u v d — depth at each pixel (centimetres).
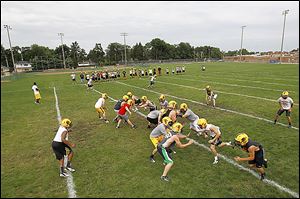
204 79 2767
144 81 2862
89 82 2403
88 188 575
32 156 777
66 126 650
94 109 1445
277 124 995
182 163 683
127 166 679
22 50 11488
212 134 694
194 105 1430
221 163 675
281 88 1912
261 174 578
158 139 716
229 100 1511
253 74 3189
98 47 12812
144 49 12888
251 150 559
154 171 645
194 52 13712
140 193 545
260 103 1387
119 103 1041
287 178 583
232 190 545
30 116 1330
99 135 957
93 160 727
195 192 541
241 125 999
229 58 10588
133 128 1027
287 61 7544
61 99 1859
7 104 1727
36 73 5844
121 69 5341
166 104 1030
